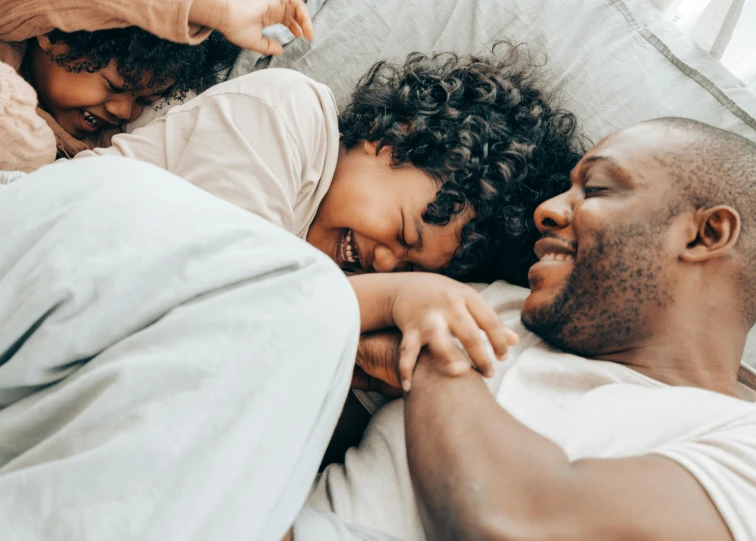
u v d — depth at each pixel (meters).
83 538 0.37
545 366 0.69
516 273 0.95
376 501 0.62
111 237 0.47
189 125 0.86
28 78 1.02
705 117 1.02
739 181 0.69
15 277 0.46
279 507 0.47
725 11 1.05
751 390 0.80
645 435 0.58
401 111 0.91
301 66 1.11
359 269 0.91
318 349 0.47
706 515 0.47
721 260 0.68
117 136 0.88
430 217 0.83
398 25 1.11
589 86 1.04
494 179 0.89
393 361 0.63
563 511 0.47
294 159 0.84
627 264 0.68
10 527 0.37
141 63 0.98
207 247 0.48
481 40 1.09
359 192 0.85
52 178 0.53
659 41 1.07
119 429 0.40
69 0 0.88
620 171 0.71
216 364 0.43
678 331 0.69
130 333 0.45
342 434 0.82
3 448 0.44
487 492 0.48
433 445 0.53
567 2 1.10
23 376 0.44
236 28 0.97
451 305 0.61
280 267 0.49
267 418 0.44
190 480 0.40
